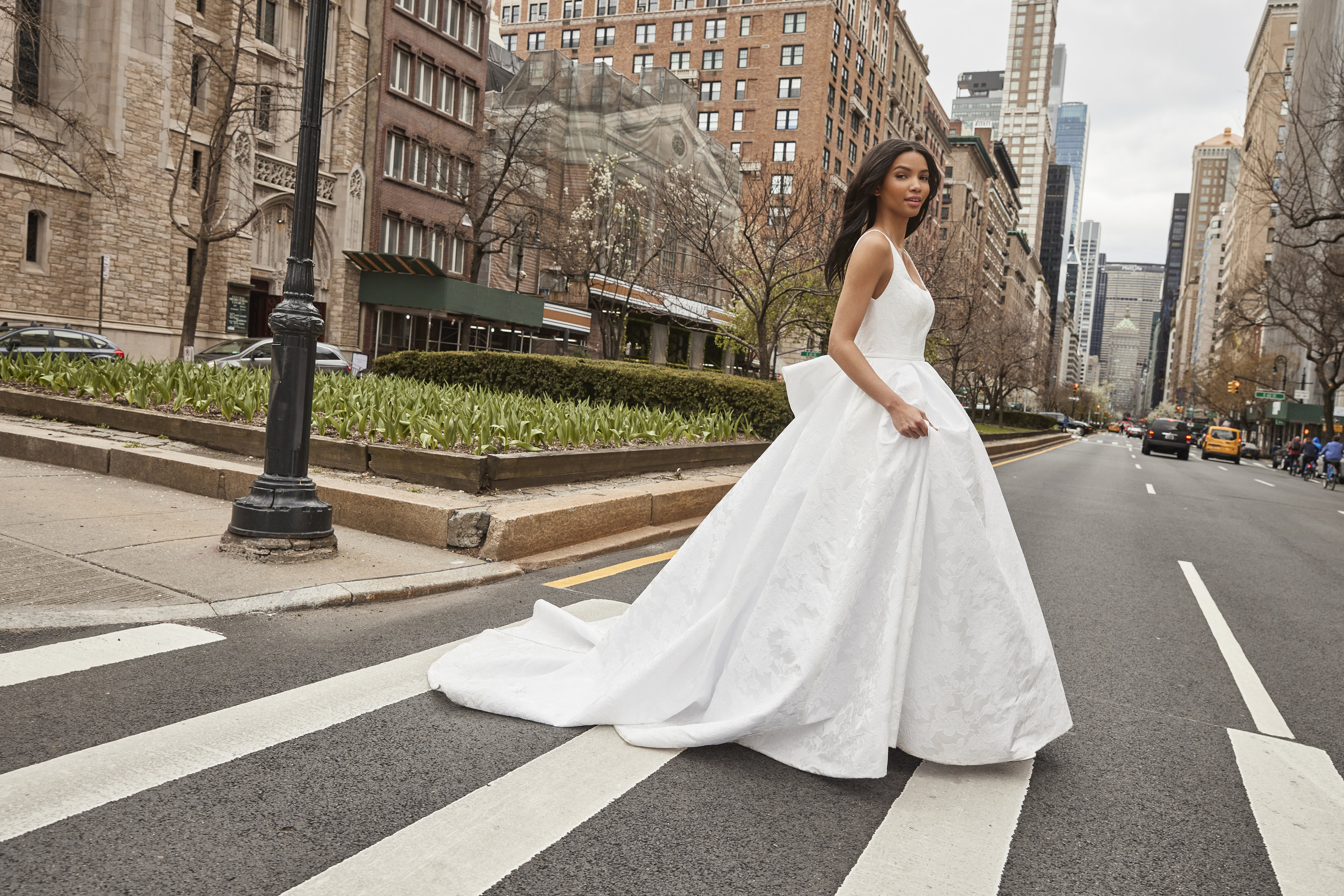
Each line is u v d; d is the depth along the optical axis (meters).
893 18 74.06
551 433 8.38
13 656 3.12
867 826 2.31
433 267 31.27
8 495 5.82
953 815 2.41
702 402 13.26
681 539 7.18
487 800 2.30
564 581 5.20
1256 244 77.56
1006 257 124.19
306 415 4.91
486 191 37.72
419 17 33.94
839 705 2.49
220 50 26.92
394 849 2.02
